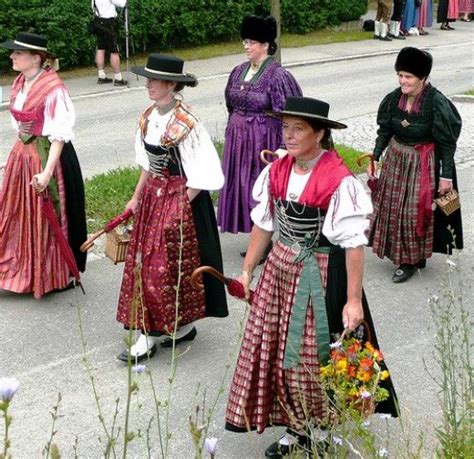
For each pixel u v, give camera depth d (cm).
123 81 1448
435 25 2250
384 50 1839
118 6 1417
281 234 397
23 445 431
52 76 567
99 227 729
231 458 418
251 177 647
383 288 621
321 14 2006
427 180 613
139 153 497
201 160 480
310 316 388
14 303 588
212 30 1792
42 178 555
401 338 543
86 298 596
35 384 487
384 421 438
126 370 502
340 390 353
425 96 601
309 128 376
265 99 632
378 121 625
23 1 1484
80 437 437
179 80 473
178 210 486
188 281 495
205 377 494
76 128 1156
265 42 631
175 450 426
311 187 382
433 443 415
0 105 1268
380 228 631
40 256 579
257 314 397
